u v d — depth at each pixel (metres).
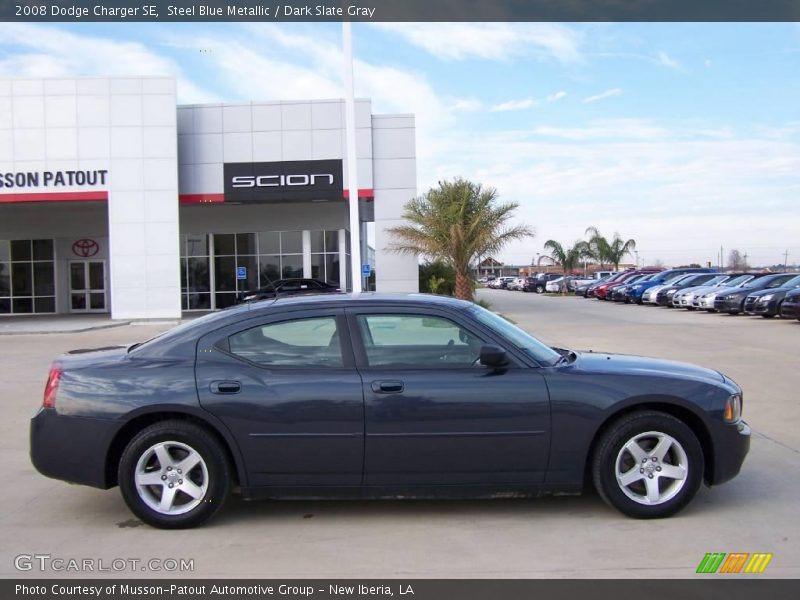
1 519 5.41
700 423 5.22
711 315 26.69
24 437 8.00
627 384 5.10
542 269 110.69
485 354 5.00
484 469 5.05
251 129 28.62
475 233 27.14
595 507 5.43
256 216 33.50
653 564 4.41
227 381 5.05
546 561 4.48
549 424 5.02
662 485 5.19
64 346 18.70
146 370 5.14
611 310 30.45
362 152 28.55
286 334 5.26
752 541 4.75
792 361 13.18
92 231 34.12
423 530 5.04
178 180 28.52
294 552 4.70
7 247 34.38
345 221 33.31
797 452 6.88
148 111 26.86
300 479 5.06
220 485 5.09
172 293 27.06
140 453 5.05
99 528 5.20
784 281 25.97
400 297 5.45
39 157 26.83
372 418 5.00
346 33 18.55
